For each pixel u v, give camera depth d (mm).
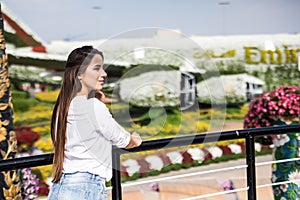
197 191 6398
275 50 16969
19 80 16266
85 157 2314
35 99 15086
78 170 2314
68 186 2301
